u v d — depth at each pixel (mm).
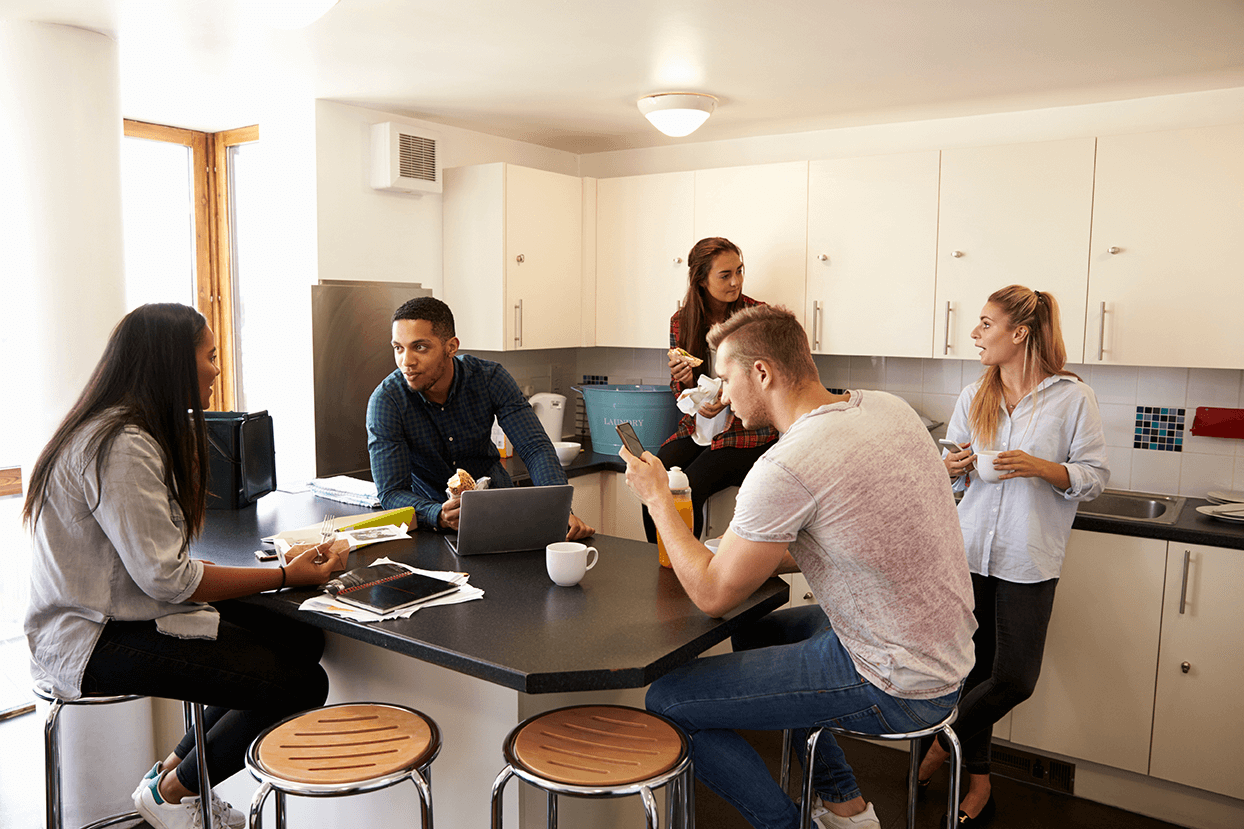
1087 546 2787
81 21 2547
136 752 2697
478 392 2586
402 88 3262
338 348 3588
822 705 1604
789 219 3621
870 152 3766
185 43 2723
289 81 3166
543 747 1555
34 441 2703
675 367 3465
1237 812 2674
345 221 3582
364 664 2027
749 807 1699
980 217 3227
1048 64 2822
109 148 2711
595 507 3900
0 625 3707
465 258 3900
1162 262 2926
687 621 1694
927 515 1543
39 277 2643
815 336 3605
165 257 3998
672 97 3240
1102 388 3332
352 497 2666
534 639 1596
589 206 4145
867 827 1940
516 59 2848
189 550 1979
